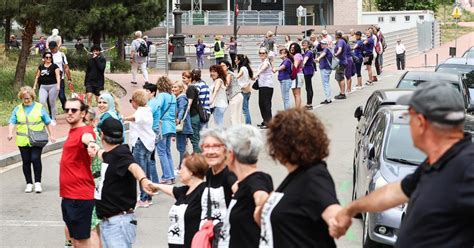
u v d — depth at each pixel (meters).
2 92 26.47
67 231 10.00
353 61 29.23
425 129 4.46
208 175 7.08
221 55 42.19
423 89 4.46
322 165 4.98
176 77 35.84
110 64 39.50
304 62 24.08
